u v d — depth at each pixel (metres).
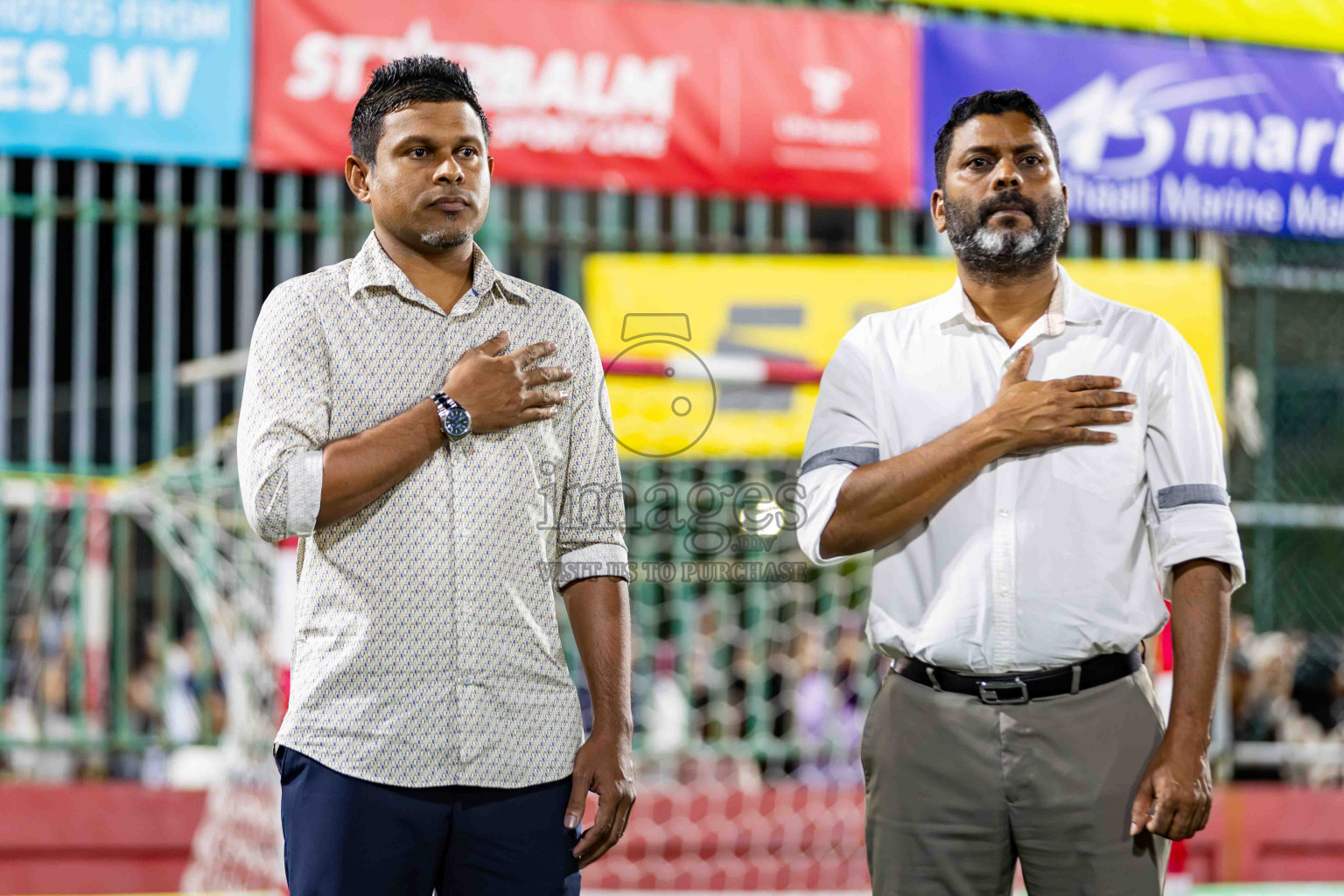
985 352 3.56
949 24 7.88
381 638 3.06
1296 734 8.62
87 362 7.29
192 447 9.72
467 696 3.07
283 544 5.39
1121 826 3.36
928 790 3.45
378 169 3.24
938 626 3.43
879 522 3.43
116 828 7.16
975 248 3.49
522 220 8.48
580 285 7.73
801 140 7.70
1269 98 8.18
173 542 7.59
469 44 7.32
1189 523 3.36
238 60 7.11
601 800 3.15
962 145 3.53
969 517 3.44
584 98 7.47
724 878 7.40
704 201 9.09
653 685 7.94
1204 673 3.32
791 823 7.58
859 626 8.25
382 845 3.03
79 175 7.22
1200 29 8.20
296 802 3.07
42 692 7.40
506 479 3.15
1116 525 3.40
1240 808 7.95
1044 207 3.47
